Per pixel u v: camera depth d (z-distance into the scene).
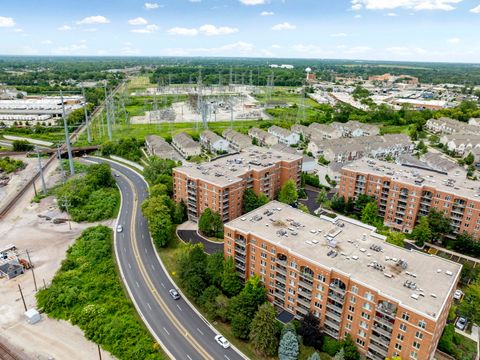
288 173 163.00
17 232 138.62
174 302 104.06
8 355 84.19
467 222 129.88
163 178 169.75
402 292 77.56
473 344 91.00
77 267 116.00
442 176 148.00
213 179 137.88
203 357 85.56
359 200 150.75
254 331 85.38
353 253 91.25
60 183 183.62
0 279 110.94
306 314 91.56
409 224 141.25
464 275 112.50
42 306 99.44
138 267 119.38
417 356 74.62
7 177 197.50
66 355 84.44
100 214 151.25
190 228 143.12
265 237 98.00
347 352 83.19
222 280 102.62
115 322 91.19
